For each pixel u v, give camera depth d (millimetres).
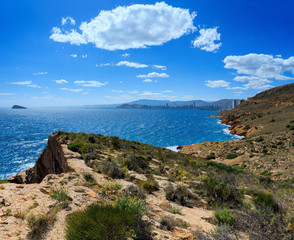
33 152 72000
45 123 189500
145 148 29625
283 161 35781
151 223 5316
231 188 9406
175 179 13266
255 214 5875
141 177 11734
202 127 152000
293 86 168750
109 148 22562
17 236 4105
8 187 7133
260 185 14375
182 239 4707
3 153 69688
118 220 3963
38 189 7137
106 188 7684
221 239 4719
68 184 8219
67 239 3738
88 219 3855
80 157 15977
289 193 10891
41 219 4648
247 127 110250
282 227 5023
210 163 26219
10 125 167875
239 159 50938
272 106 139250
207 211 7902
